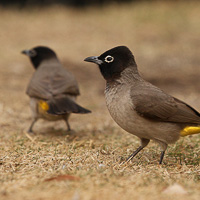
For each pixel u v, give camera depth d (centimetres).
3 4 3969
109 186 663
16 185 675
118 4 3719
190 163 880
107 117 1468
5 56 2392
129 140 1114
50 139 1106
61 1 4009
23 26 3178
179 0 3366
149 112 834
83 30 3022
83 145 1027
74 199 593
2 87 1831
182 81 1972
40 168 803
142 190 650
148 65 2252
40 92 1145
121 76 880
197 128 874
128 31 2928
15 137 1130
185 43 2616
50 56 1379
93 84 1992
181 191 636
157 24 3006
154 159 924
